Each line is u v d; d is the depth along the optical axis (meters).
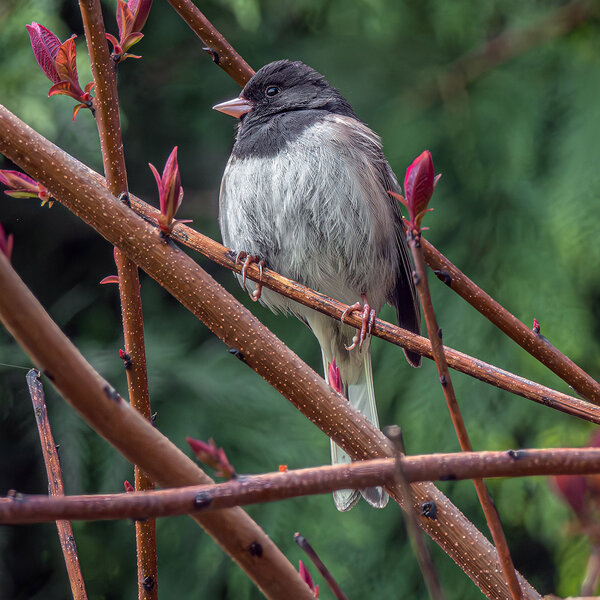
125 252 3.67
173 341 10.55
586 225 9.94
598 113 10.42
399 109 11.26
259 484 2.08
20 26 9.69
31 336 2.12
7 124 3.68
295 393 3.54
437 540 3.37
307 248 6.73
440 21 11.34
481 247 10.60
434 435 10.05
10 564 9.65
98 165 9.77
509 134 10.80
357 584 10.02
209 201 11.54
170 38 11.59
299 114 7.05
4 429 9.78
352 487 2.14
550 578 10.86
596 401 4.27
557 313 10.08
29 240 10.96
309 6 11.48
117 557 9.73
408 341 4.13
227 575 9.72
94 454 9.67
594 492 2.21
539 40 11.17
